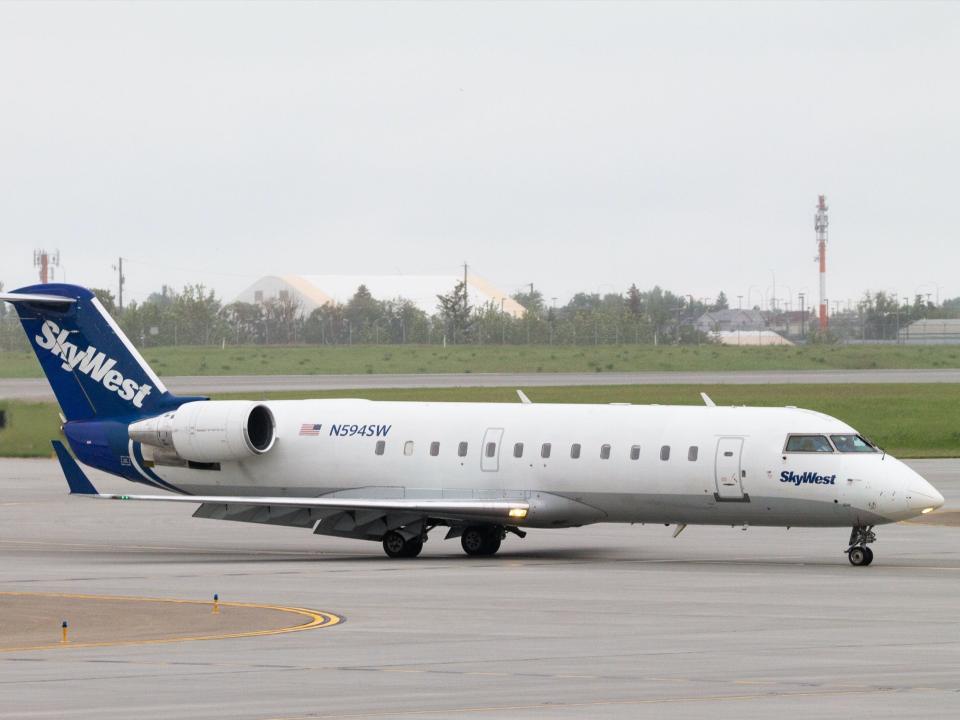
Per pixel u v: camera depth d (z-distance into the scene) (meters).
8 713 54.75
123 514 154.12
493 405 120.88
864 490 104.44
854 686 59.19
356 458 121.56
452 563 110.69
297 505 114.31
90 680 61.62
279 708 55.44
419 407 122.69
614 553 117.81
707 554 116.44
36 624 78.50
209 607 85.00
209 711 54.97
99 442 128.25
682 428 111.44
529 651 68.75
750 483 107.88
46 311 129.25
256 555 119.06
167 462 126.31
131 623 78.75
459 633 74.50
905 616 79.94
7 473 198.12
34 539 131.75
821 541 125.62
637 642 71.25
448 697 57.38
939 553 115.44
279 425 124.69
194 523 146.38
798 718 52.97
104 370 128.62
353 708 55.34
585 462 113.31
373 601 87.56
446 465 118.38
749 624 77.12
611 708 54.97
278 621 79.25
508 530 118.88
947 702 55.75
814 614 80.88
